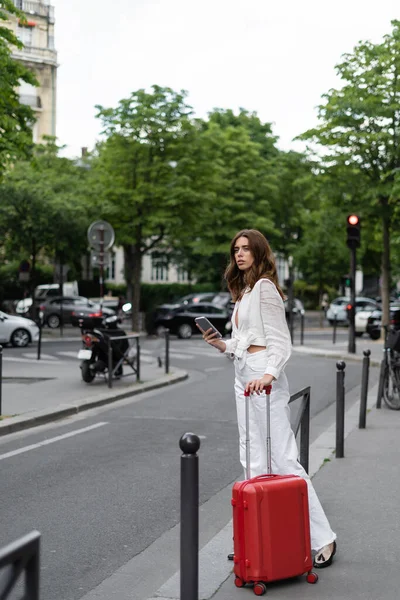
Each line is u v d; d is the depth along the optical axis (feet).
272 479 14.62
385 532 18.20
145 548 17.79
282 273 246.47
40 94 179.83
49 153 129.59
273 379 15.03
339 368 27.53
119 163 111.65
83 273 166.40
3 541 18.11
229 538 17.95
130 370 61.87
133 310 116.88
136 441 31.86
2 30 59.36
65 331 120.98
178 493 22.90
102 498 22.26
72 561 16.79
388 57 86.12
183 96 111.96
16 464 27.17
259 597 13.99
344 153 90.12
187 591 11.78
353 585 14.67
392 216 91.81
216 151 127.75
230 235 140.15
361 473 24.77
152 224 109.81
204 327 15.88
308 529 14.76
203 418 38.52
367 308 145.07
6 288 156.35
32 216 110.11
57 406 39.96
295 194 146.41
